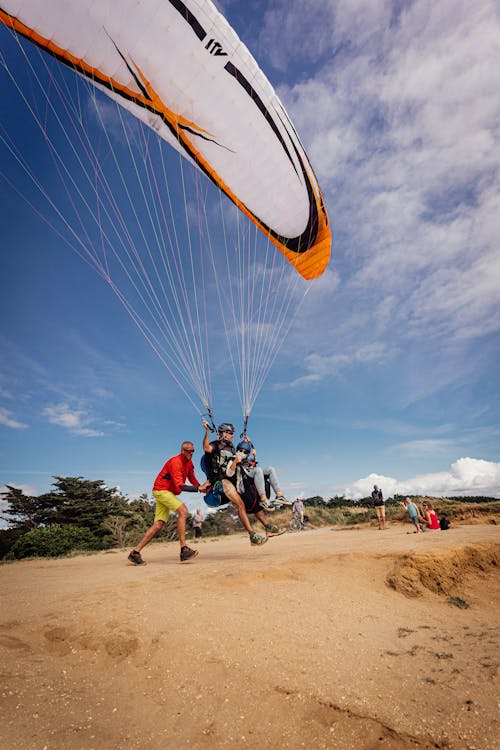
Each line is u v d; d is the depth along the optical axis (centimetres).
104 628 354
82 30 625
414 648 355
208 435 636
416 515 1332
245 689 280
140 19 629
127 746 230
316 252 1005
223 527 2908
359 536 1224
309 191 920
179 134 786
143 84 708
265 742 234
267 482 627
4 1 582
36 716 246
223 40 679
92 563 845
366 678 295
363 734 238
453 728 239
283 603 430
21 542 1908
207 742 235
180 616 378
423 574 551
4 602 429
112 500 3067
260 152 833
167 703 271
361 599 474
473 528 1243
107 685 290
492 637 389
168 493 682
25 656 312
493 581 574
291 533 1967
